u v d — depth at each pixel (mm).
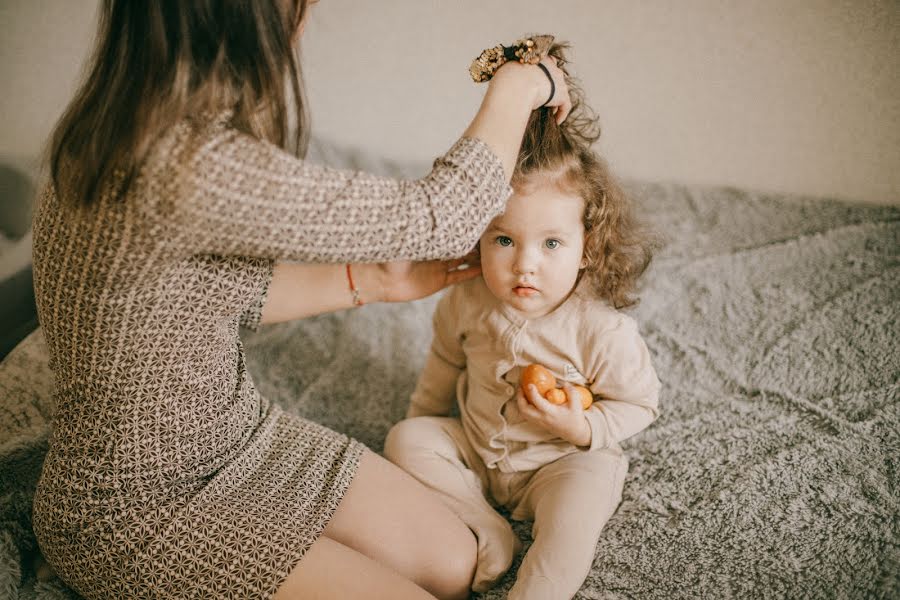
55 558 780
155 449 762
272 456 909
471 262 1038
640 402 1008
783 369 1280
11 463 1049
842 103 1683
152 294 690
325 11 1885
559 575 862
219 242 662
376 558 865
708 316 1429
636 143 1886
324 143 2041
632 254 1054
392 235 701
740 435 1152
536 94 792
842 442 1109
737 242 1631
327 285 972
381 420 1265
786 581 902
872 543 941
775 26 1666
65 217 675
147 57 617
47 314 721
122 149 618
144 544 748
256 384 1334
